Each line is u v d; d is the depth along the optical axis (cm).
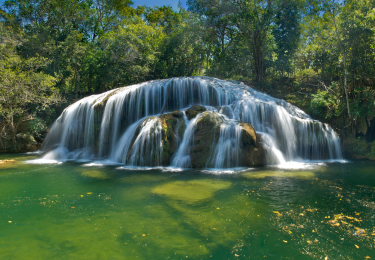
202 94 1609
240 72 2720
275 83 2162
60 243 402
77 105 1577
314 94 1711
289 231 432
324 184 735
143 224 472
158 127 1152
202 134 1091
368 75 1416
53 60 2236
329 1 1438
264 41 2148
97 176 888
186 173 924
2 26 2283
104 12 3231
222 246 387
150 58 2456
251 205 562
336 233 423
